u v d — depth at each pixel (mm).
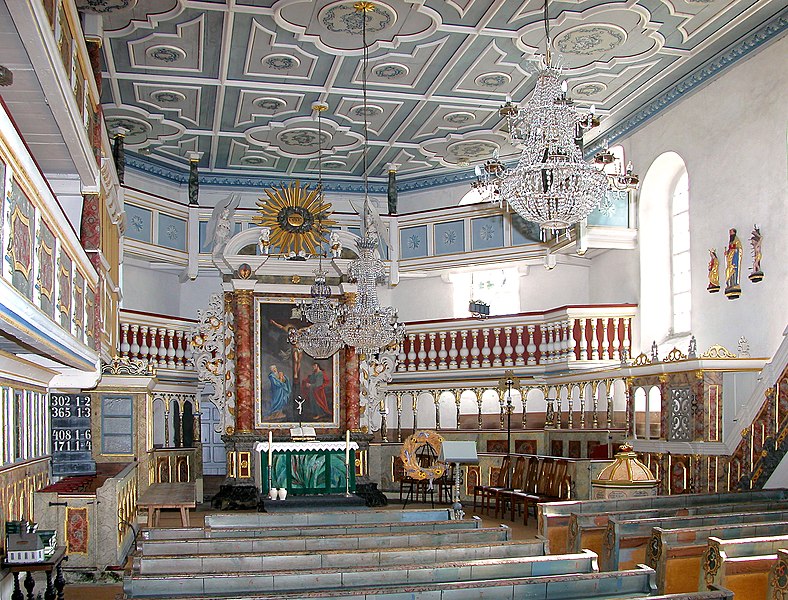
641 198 17188
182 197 20984
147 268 19797
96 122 11125
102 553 10570
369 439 19203
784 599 6035
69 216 10891
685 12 12875
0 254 4992
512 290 21219
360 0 12242
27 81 7605
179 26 12938
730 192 14188
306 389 19094
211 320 18906
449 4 12484
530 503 16047
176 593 5992
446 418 20609
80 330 8844
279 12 12555
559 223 9773
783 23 12773
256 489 17875
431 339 19891
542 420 19297
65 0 8219
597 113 17141
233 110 16781
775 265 12977
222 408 18828
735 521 8367
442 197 21734
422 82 15578
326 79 15367
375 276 15203
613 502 9742
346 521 9836
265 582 6121
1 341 7051
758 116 13500
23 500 10047
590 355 17516
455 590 5707
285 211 19234
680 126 15789
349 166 20875
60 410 13797
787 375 11055
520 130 10984
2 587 8242
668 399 13344
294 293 19266
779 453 11086
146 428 14406
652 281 17141
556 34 13555
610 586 6137
